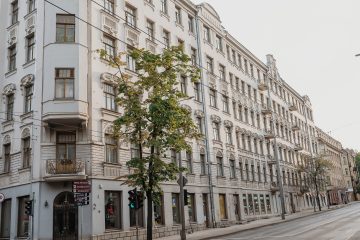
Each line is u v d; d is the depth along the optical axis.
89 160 22.23
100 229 21.77
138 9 28.97
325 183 65.94
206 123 34.69
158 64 20.19
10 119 25.44
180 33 34.19
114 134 20.17
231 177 37.53
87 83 23.34
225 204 35.47
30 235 21.44
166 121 18.81
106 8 25.95
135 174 18.98
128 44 26.88
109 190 23.00
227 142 38.38
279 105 58.81
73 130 22.67
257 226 30.42
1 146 25.42
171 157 29.42
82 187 18.69
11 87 25.45
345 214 38.22
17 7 26.98
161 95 19.73
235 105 42.28
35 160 22.30
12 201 23.55
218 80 38.97
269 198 46.22
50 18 23.66
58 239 21.19
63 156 22.33
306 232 21.22
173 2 34.19
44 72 22.91
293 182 57.22
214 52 39.47
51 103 22.09
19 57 25.48
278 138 54.72
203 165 33.62
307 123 74.00
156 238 25.09
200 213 31.31
